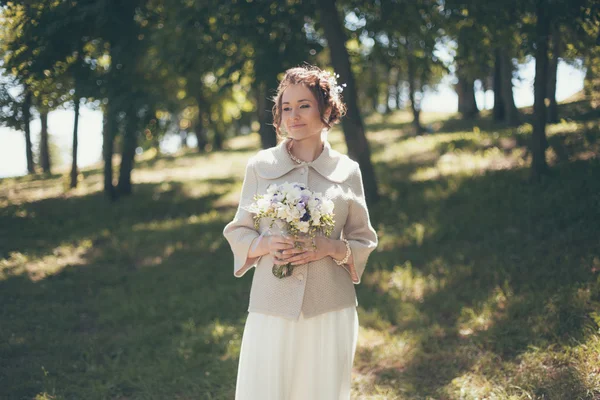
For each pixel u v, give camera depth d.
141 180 16.06
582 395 3.50
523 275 5.70
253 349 2.62
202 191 13.34
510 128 14.11
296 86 2.68
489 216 7.68
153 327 5.62
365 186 9.80
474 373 4.14
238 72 10.31
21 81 10.64
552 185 7.95
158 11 12.10
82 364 4.81
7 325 5.65
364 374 4.41
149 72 12.18
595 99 12.07
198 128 24.80
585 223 6.52
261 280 2.67
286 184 2.54
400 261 7.05
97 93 11.22
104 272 7.76
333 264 2.71
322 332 2.65
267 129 12.24
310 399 2.63
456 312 5.37
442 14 9.55
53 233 10.29
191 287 6.89
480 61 10.61
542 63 8.23
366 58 11.23
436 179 10.48
